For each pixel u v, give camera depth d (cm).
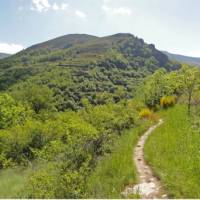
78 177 1451
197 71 3725
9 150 2906
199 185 1223
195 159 1510
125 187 1382
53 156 2209
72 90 16312
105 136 2222
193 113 3212
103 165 1736
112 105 4444
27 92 9619
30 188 1472
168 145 1969
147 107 4884
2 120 4809
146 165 1669
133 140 2394
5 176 2155
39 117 6231
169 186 1262
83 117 4041
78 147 1853
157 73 5522
